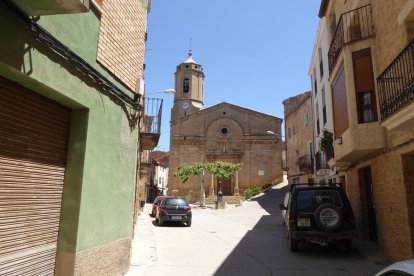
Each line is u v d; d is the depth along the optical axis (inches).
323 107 807.1
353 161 462.6
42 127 199.6
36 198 192.9
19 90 180.1
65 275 207.6
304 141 1088.8
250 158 1907.0
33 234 189.6
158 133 453.4
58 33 194.2
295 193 402.6
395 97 284.0
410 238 295.9
